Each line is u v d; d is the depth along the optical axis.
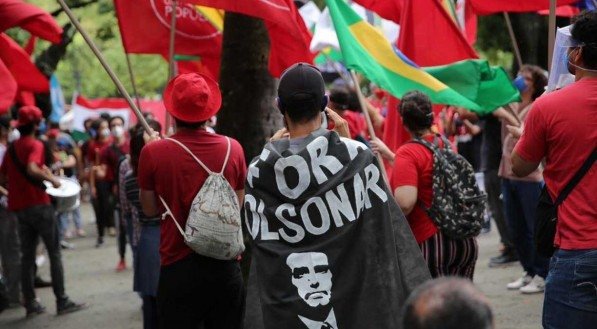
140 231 7.30
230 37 8.19
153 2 8.13
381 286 3.99
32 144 9.74
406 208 5.62
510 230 9.41
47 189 10.16
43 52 18.28
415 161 5.69
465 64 7.32
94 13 18.98
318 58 15.35
